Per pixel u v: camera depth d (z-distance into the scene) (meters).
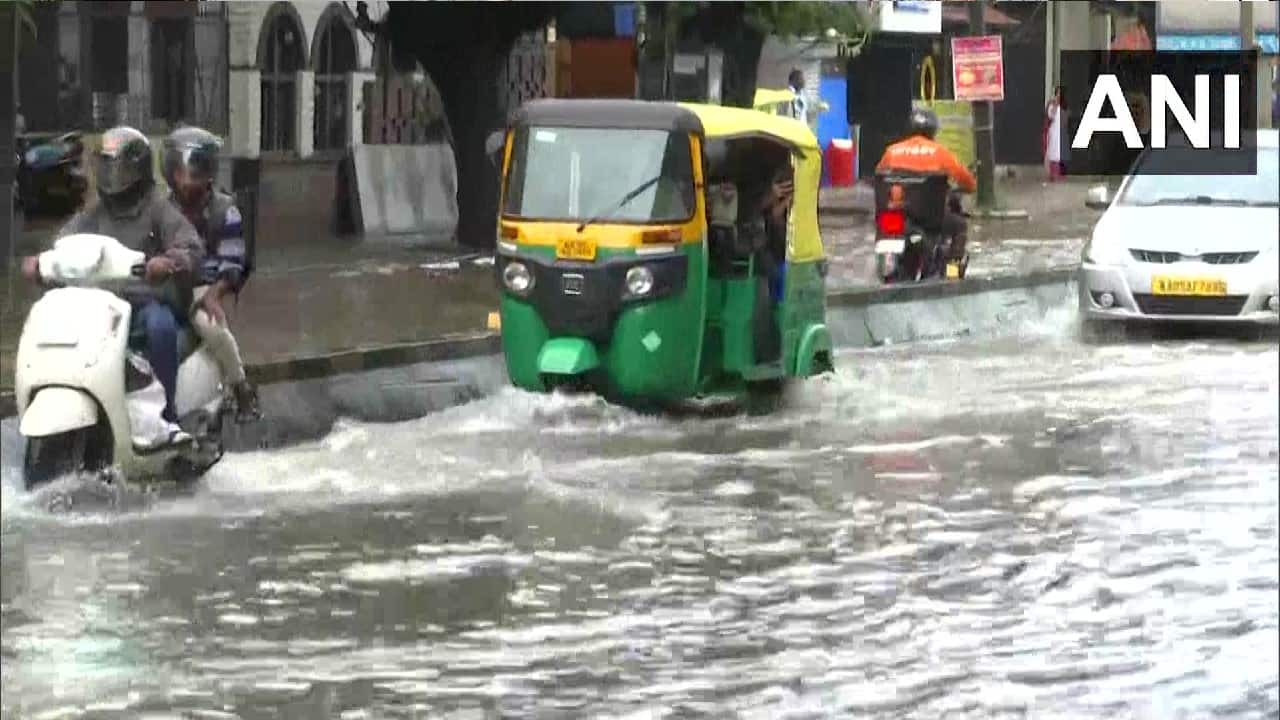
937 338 21.62
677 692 8.31
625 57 33.91
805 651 8.98
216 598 9.80
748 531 11.48
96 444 11.55
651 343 14.87
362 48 29.59
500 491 12.52
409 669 8.63
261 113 29.00
